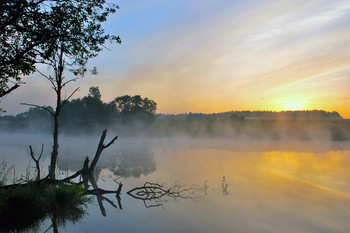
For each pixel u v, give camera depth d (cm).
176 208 1104
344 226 863
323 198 1205
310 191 1332
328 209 1045
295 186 1442
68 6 1245
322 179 1608
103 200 1288
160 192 1398
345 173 1792
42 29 1188
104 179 1850
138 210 1102
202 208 1091
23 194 1053
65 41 1323
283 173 1819
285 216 972
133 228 877
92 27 1349
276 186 1449
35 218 999
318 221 912
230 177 1722
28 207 998
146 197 1317
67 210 1109
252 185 1484
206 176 1780
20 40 1197
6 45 1129
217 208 1086
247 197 1241
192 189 1426
